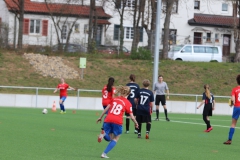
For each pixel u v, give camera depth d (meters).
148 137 46.75
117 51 127.38
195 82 119.69
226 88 119.19
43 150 35.53
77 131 50.03
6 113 70.88
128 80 117.31
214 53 138.38
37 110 82.12
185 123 69.12
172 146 41.78
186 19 183.62
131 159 33.41
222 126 67.25
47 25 165.88
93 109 94.31
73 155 33.75
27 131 47.62
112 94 50.53
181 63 126.88
